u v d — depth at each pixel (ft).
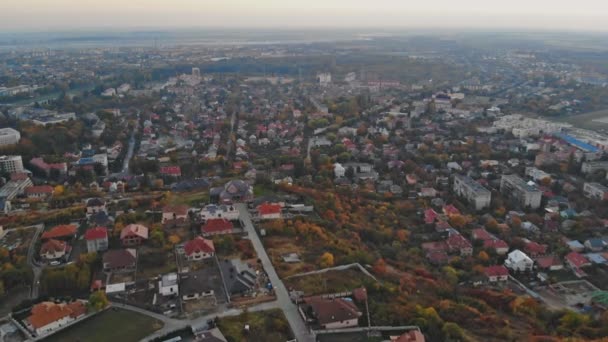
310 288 622.54
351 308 557.33
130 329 540.11
